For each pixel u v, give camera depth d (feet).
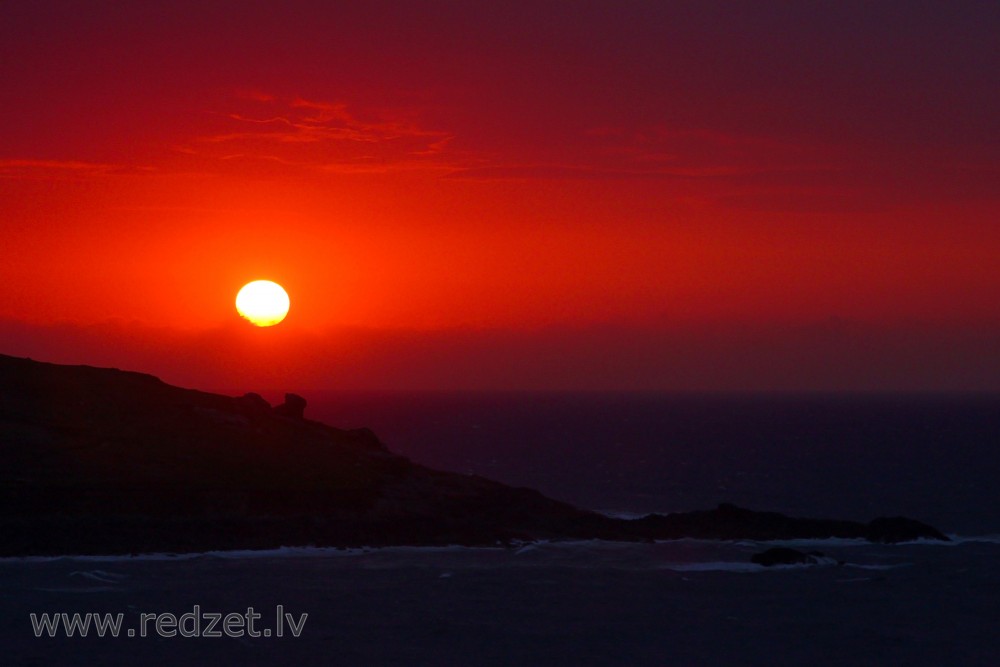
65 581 483.92
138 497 604.90
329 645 398.21
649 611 465.88
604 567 563.07
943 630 443.32
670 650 404.98
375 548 598.75
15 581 480.23
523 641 410.93
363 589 492.54
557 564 567.59
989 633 439.63
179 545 565.94
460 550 601.21
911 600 497.05
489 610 458.50
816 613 469.98
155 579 497.46
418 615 445.37
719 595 501.97
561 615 453.99
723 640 422.00
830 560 588.91
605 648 404.98
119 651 382.22
